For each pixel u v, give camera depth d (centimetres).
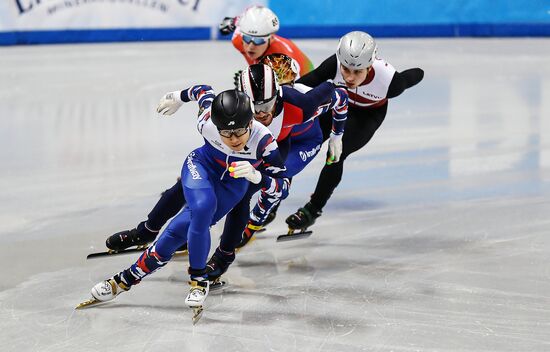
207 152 1089
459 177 1828
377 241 1405
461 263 1285
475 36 4725
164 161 1944
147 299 1135
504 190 1720
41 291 1160
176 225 1054
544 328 1030
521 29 4697
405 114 2564
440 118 2492
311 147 1355
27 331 1022
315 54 3750
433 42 4462
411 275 1233
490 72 3419
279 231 1472
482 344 983
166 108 1201
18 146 2083
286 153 1221
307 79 1371
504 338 1000
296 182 1812
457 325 1041
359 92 1409
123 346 980
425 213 1569
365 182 1803
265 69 1059
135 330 1027
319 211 1382
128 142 2147
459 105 2705
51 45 4250
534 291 1158
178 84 2995
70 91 2912
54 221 1491
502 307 1099
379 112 1486
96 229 1451
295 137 1334
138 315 1077
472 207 1602
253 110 1028
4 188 1700
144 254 1071
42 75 3253
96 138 2191
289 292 1166
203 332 1022
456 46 4281
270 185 1083
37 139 2167
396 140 2205
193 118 2511
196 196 1033
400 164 1952
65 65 3525
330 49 3975
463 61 3734
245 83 1052
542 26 4694
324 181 1374
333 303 1122
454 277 1221
